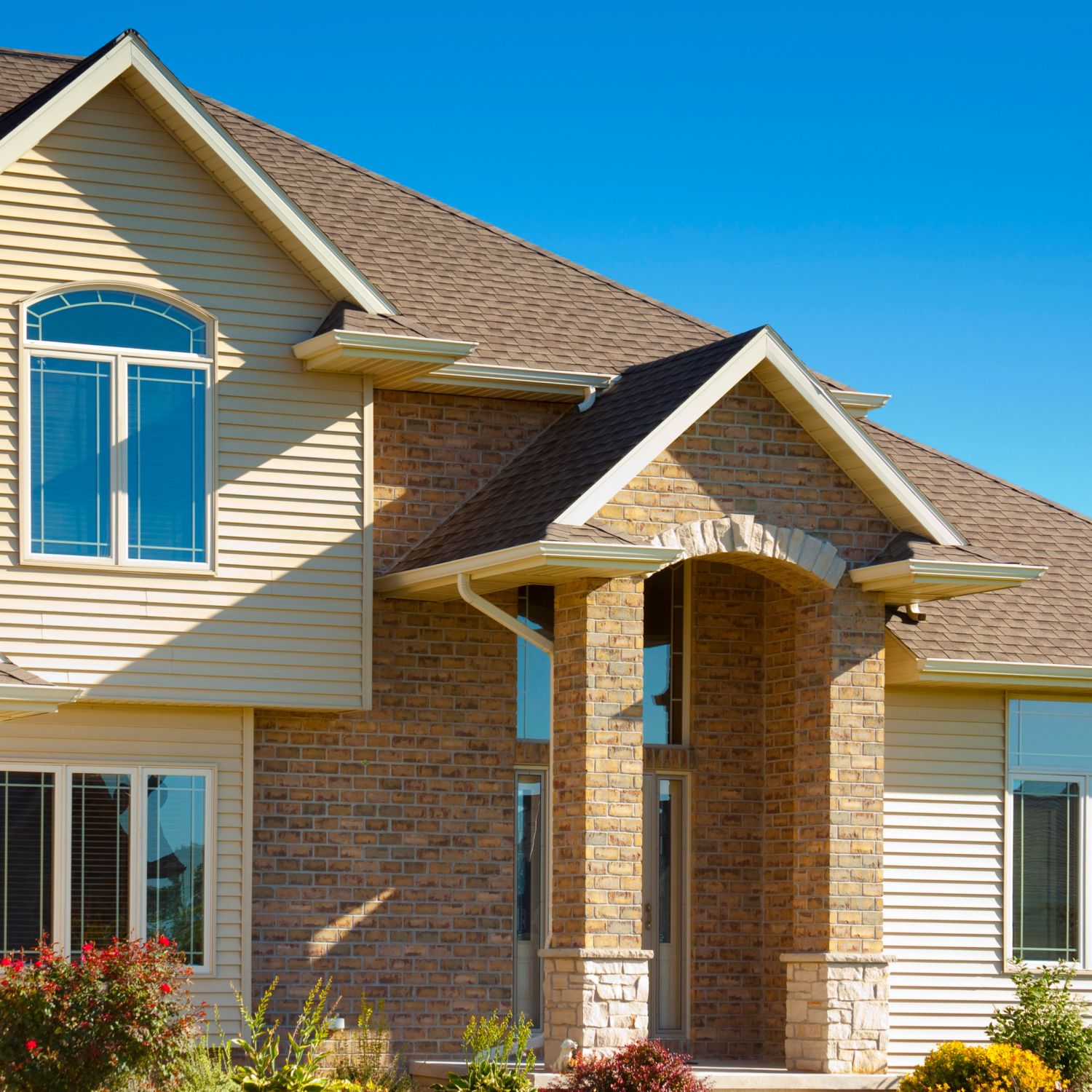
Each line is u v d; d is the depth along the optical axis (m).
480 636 17.70
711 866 18.44
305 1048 14.67
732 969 18.34
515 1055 16.06
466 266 20.17
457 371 17.58
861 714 16.86
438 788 17.33
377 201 20.86
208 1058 14.66
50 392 15.83
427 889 17.14
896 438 22.30
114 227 16.12
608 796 15.60
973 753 19.08
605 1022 15.27
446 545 16.94
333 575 16.67
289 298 16.78
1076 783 19.41
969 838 18.91
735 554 16.53
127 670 15.78
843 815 16.67
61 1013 12.70
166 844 16.09
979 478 22.09
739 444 16.59
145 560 15.98
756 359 16.42
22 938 15.45
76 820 15.80
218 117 21.25
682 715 18.75
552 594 18.17
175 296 16.30
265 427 16.56
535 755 17.81
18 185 15.81
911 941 18.52
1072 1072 16.97
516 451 18.36
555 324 19.56
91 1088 12.62
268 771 16.69
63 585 15.65
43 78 19.97
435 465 17.94
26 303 15.73
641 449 15.89
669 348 19.88
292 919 16.59
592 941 15.37
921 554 16.61
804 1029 16.52
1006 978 18.80
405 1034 16.83
